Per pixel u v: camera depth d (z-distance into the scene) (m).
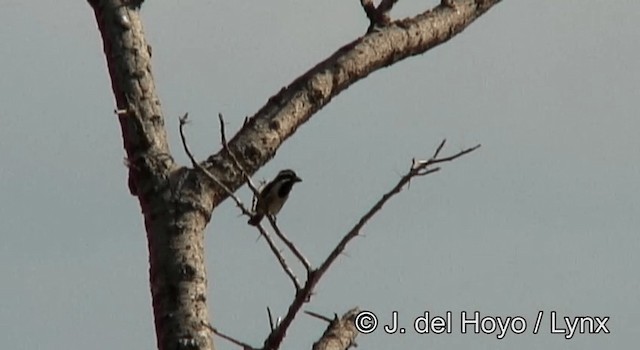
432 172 10.70
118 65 11.82
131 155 11.53
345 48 12.88
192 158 11.23
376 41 12.98
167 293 10.93
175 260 11.02
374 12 13.19
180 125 11.18
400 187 10.68
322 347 11.65
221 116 11.27
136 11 12.05
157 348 10.93
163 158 11.46
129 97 11.67
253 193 11.20
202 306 10.91
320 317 11.94
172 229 11.14
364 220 10.66
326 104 12.57
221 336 10.84
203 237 11.26
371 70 13.00
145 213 11.35
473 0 13.91
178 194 11.27
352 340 11.91
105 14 11.97
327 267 10.75
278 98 12.30
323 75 12.52
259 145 11.86
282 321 10.84
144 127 11.56
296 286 10.77
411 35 13.22
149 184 11.34
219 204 11.55
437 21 13.51
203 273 11.05
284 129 12.05
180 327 10.79
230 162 11.63
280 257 10.81
